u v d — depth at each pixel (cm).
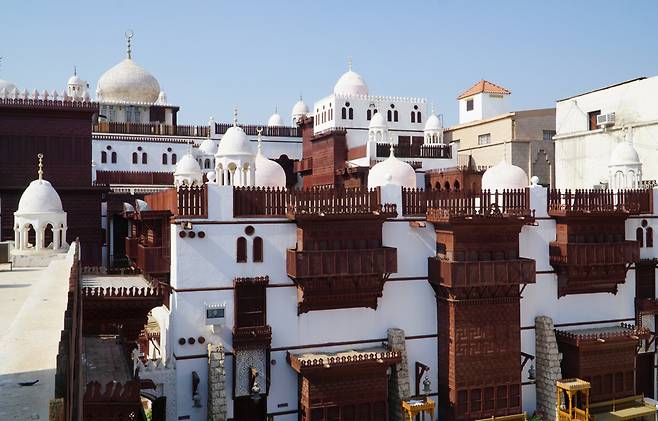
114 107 6712
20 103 4525
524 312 3712
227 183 3709
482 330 3438
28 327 1344
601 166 5244
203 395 3041
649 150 4812
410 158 5997
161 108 6856
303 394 3102
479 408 3422
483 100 7144
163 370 2975
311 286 3145
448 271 3291
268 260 3167
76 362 1176
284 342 3191
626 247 3862
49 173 4641
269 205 3180
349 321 3328
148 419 3256
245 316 3117
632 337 3731
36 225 3612
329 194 3231
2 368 1012
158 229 3325
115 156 6200
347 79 6969
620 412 3656
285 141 7381
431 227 3519
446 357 3441
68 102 4647
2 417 786
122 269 4109
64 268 2738
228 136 3709
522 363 3628
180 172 4912
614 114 5100
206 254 3052
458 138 7312
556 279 3822
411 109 6738
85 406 1984
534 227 3756
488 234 3438
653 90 4800
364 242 3284
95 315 3053
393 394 3356
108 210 5381
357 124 6462
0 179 4525
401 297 3444
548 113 6500
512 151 6344
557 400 3519
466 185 5356
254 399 3134
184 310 3014
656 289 4153
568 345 3709
